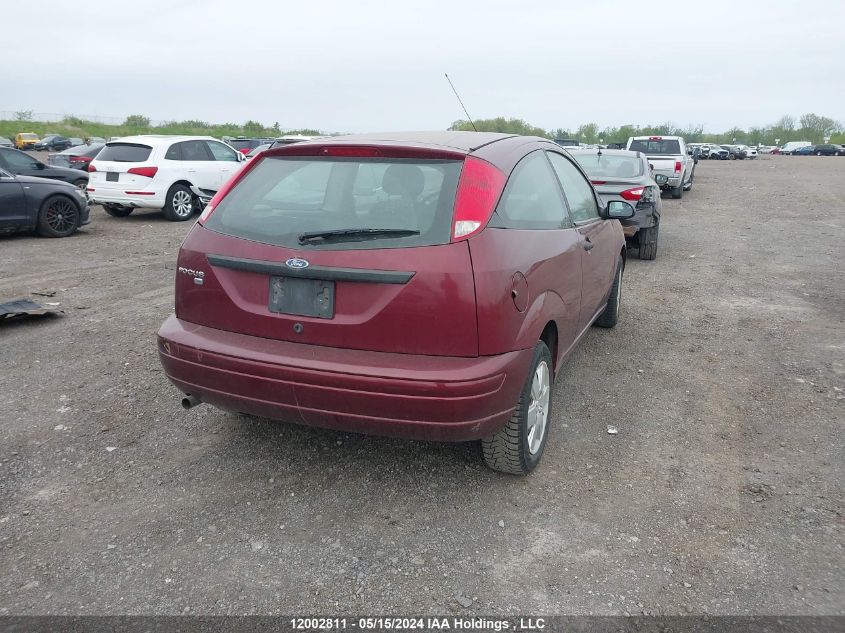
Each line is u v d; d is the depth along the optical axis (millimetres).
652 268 9234
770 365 5328
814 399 4656
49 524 3176
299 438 4020
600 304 5250
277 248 3121
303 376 3018
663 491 3500
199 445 3936
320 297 3047
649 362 5398
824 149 81312
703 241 11453
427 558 2953
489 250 2994
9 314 6078
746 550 3016
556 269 3627
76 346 5613
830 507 3346
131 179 13453
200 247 3340
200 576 2832
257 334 3203
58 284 7891
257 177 3457
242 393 3215
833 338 5996
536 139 4281
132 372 5039
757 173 31953
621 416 4398
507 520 3230
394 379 2904
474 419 2990
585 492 3484
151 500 3381
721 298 7504
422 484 3539
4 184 10727
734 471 3703
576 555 2979
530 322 3227
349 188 3219
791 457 3854
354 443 3963
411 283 2914
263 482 3547
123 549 3000
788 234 12125
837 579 2824
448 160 3184
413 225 3008
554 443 4020
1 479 3551
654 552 3002
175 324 3453
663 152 20688
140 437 4027
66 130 72562
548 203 3912
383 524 3193
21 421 4211
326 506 3336
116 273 8555
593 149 11047
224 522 3201
